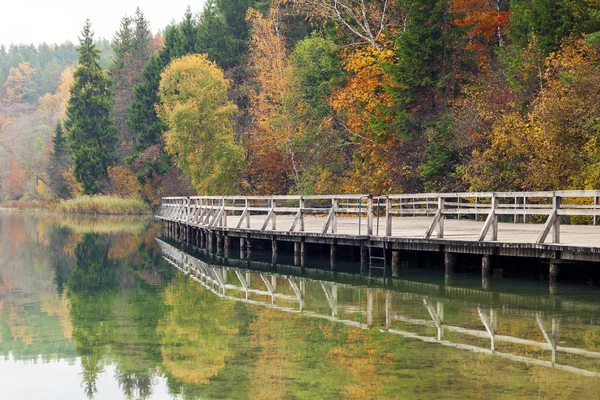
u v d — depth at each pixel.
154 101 77.06
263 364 13.24
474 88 37.84
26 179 113.31
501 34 45.06
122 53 93.88
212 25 68.69
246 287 23.09
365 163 45.25
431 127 39.22
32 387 12.40
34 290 23.50
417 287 21.69
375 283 22.81
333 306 19.05
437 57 39.75
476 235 24.19
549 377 11.88
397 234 25.91
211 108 59.91
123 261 32.59
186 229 42.69
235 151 58.50
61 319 18.19
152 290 23.19
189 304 20.17
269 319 17.55
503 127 33.53
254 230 31.03
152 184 77.19
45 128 117.12
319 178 50.31
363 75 44.78
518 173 33.66
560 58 32.28
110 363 13.76
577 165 30.11
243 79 65.88
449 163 38.88
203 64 60.88
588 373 12.09
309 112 50.31
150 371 13.13
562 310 17.55
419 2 39.38
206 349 14.55
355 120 46.38
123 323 17.55
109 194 82.31
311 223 35.50
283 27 59.91
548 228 19.55
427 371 12.39
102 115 84.81
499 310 17.75
